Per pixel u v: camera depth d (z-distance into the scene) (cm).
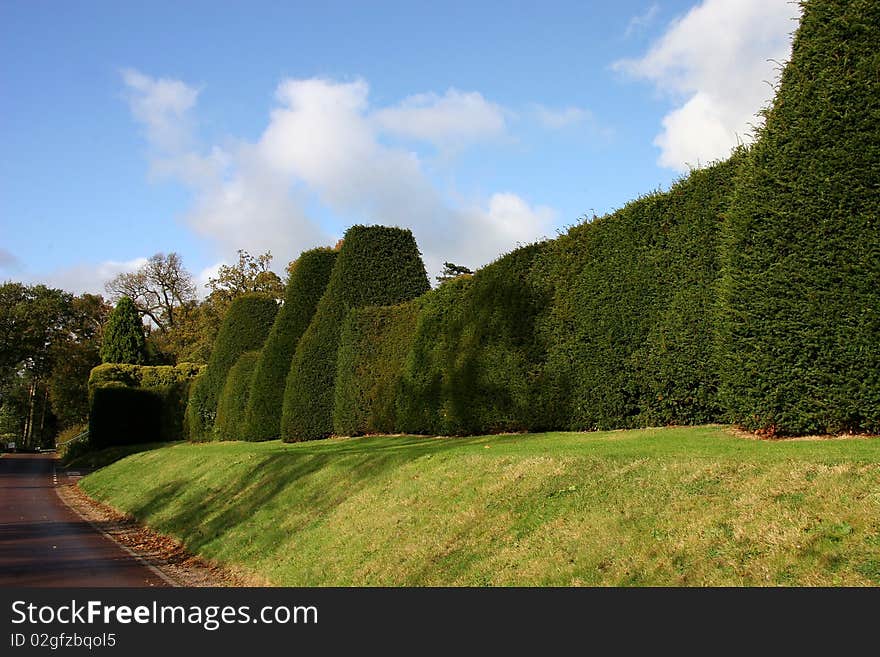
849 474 657
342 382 2197
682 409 1210
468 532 851
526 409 1466
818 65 976
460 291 1762
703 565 598
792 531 590
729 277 1036
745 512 646
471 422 1595
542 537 759
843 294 909
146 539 1498
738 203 1045
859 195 911
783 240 966
